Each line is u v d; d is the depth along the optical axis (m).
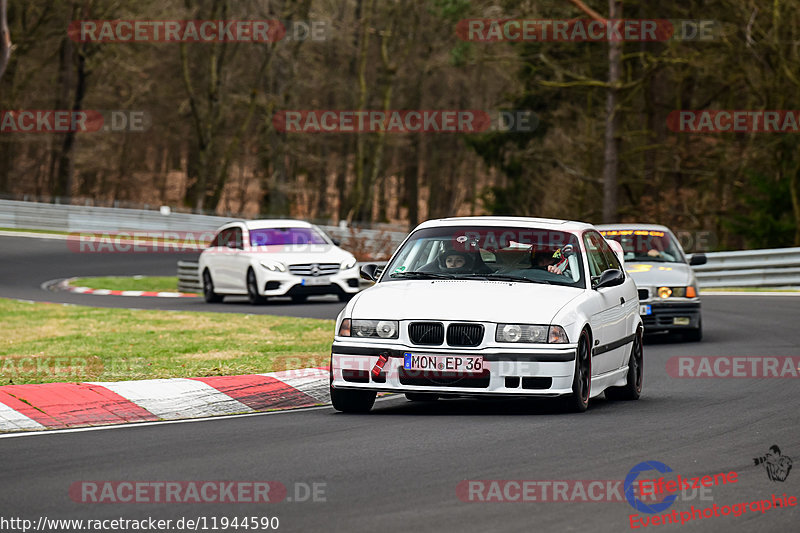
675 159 140.75
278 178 192.62
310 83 199.50
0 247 128.75
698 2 131.12
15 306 71.56
